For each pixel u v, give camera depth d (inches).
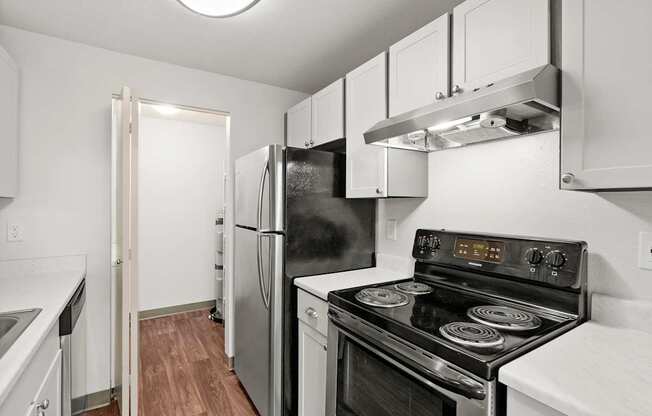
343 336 55.6
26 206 78.5
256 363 80.2
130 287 70.1
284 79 108.2
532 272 49.9
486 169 62.6
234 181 106.8
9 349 36.5
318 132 93.0
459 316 47.8
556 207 52.1
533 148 55.3
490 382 32.8
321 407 63.9
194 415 80.0
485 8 49.6
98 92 86.6
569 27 39.4
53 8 69.2
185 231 157.9
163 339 125.0
